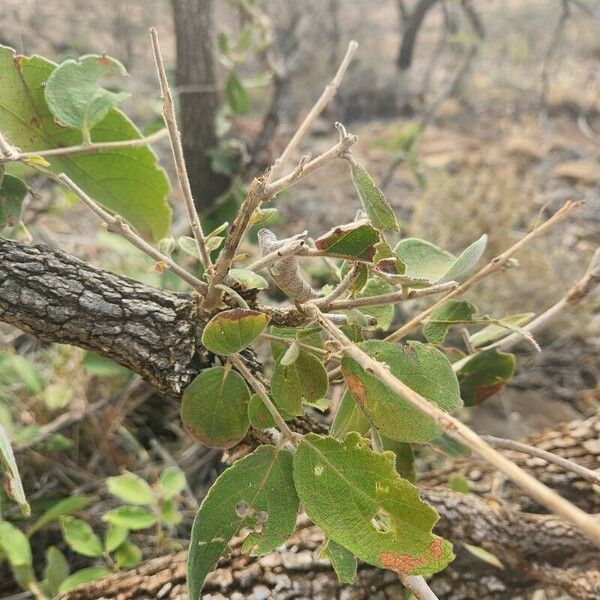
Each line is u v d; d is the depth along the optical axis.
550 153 1.60
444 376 0.23
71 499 0.49
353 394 0.23
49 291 0.29
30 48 1.26
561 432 0.44
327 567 0.34
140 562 0.47
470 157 1.51
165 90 0.24
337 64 1.83
